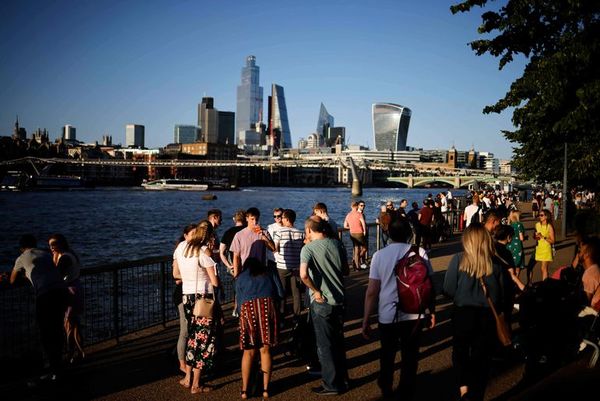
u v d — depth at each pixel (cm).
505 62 1662
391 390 630
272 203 12812
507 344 601
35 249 737
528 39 1586
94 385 701
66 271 790
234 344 879
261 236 880
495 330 602
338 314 678
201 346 671
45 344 714
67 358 800
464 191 19712
